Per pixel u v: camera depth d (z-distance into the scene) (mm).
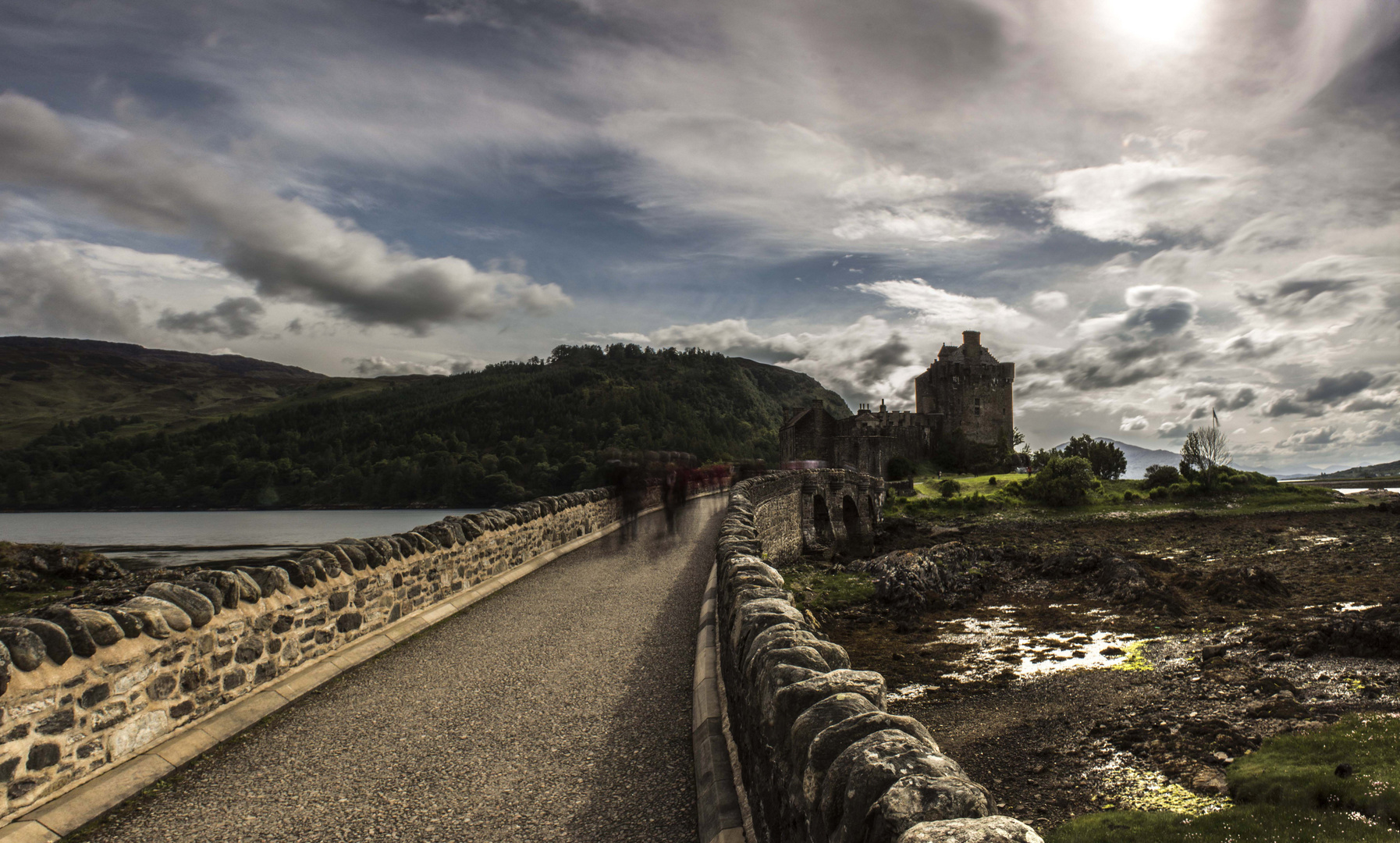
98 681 5312
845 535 49188
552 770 5613
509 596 12203
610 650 8922
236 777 5586
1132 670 21109
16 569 20906
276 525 101875
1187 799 12508
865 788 2428
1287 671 19562
